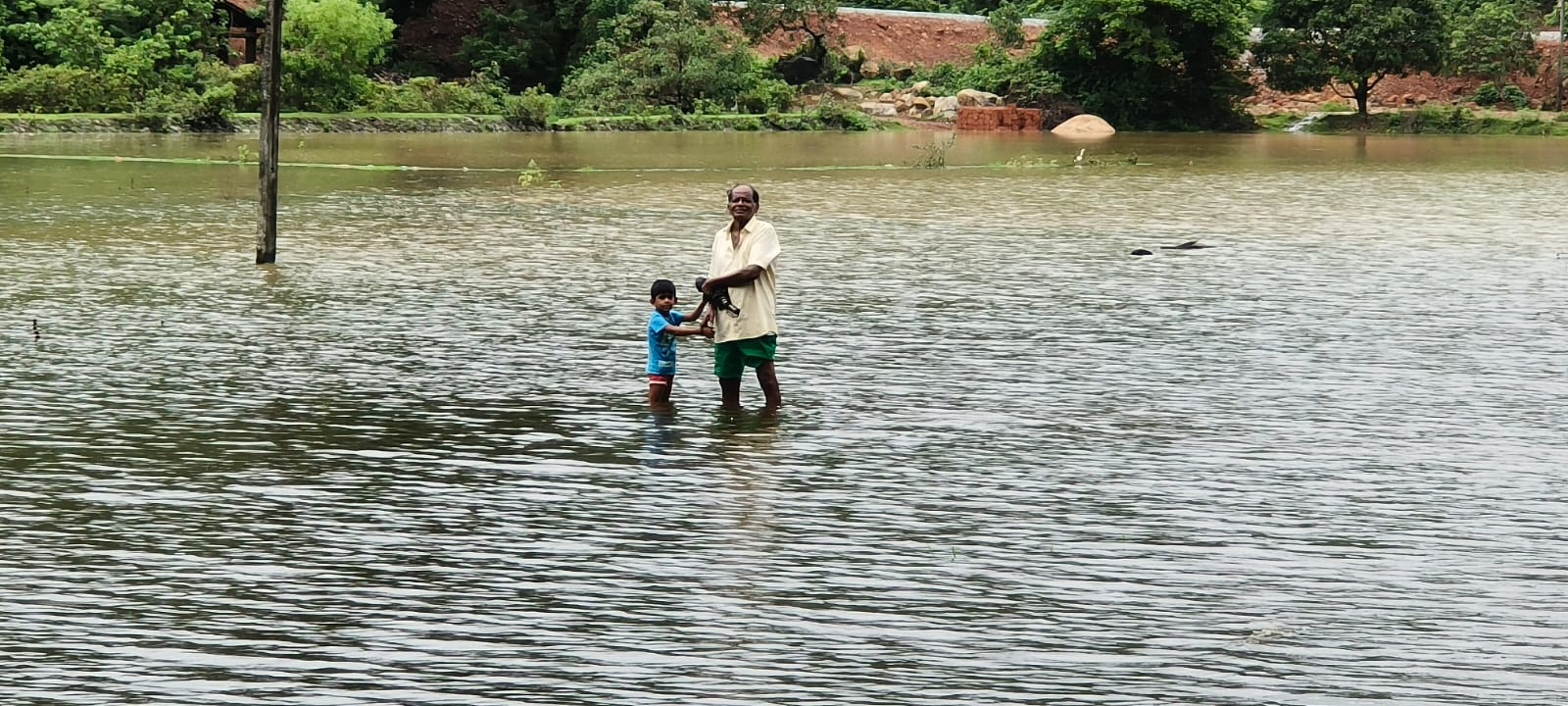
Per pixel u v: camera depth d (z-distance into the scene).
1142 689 6.29
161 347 12.93
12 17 50.41
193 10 53.50
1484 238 22.44
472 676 6.34
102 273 16.97
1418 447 10.26
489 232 21.55
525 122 52.72
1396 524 8.57
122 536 8.02
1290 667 6.53
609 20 64.31
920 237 21.83
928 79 69.88
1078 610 7.18
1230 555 7.99
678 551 7.93
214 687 6.19
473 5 71.56
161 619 6.90
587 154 40.25
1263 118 68.19
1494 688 6.33
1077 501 8.93
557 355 12.88
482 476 9.27
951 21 77.06
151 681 6.23
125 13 51.38
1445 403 11.56
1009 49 74.00
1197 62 66.19
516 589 7.34
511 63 67.62
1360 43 64.44
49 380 11.59
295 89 50.09
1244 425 10.84
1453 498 9.09
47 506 8.52
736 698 6.16
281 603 7.11
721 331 10.98
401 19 70.25
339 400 11.12
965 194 29.34
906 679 6.38
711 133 54.34
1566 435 10.62
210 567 7.58
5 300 15.12
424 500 8.74
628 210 25.12
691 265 18.58
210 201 24.88
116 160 33.28
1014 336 14.07
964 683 6.33
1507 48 70.25
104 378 11.73
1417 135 60.41
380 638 6.72
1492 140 55.56
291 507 8.58
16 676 6.26
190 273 17.09
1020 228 23.20
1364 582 7.60
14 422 10.34
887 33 75.69
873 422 10.77
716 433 10.38
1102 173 35.88
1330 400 11.63
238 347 12.98
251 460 9.52
